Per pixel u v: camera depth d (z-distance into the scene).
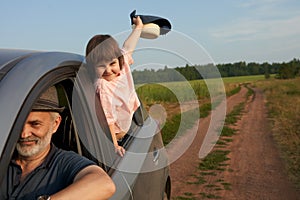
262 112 23.52
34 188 1.82
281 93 41.28
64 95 2.06
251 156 10.30
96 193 1.64
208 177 8.10
